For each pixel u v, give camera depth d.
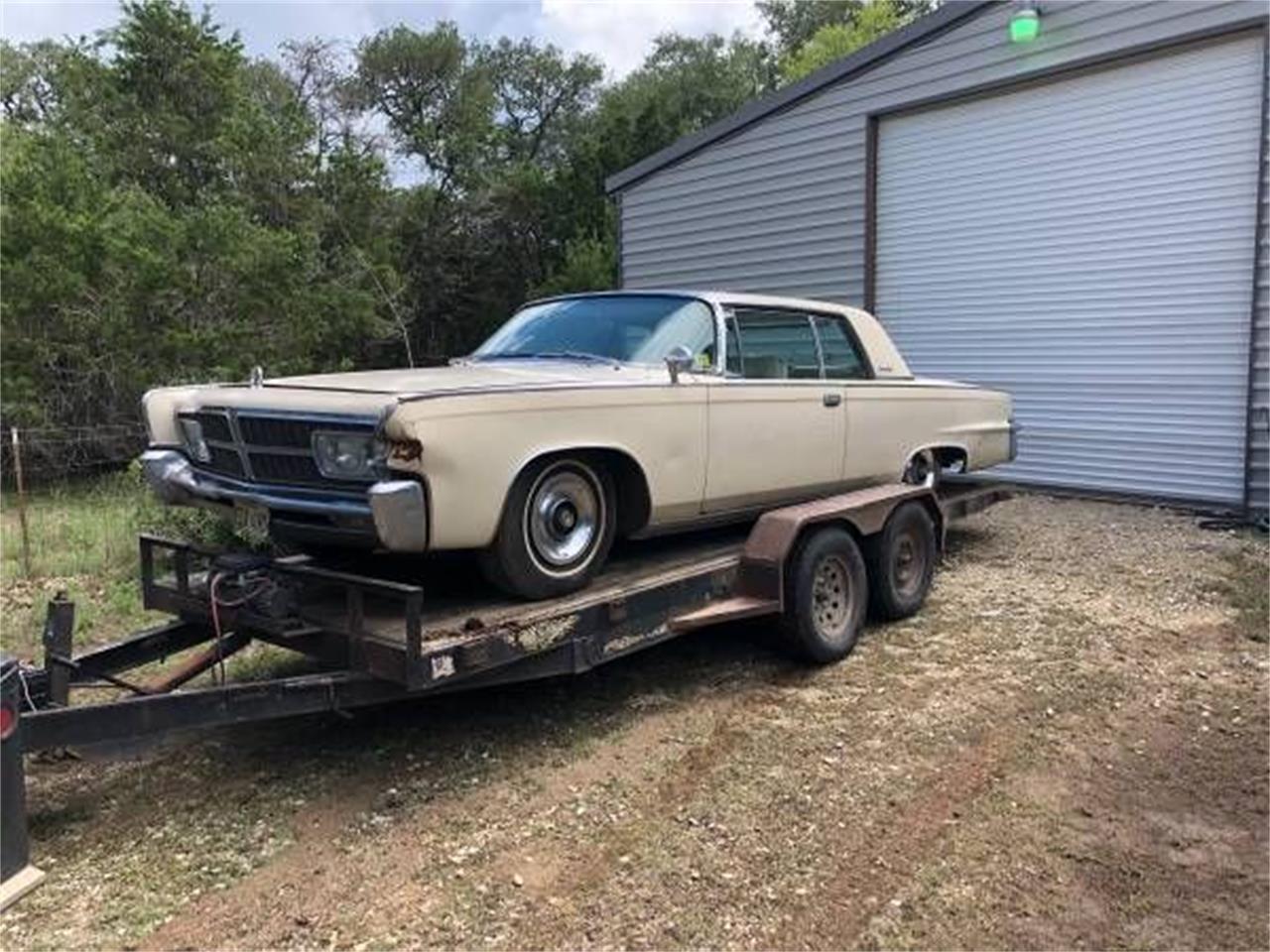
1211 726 4.48
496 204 28.94
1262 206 8.84
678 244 14.41
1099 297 10.11
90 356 14.56
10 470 13.56
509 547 4.04
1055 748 4.25
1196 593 6.55
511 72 36.88
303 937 2.99
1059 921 3.07
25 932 3.04
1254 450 9.07
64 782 4.04
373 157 23.33
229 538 6.48
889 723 4.50
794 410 5.44
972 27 10.74
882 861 3.39
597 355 5.15
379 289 22.16
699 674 5.13
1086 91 10.00
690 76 38.56
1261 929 3.03
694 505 4.91
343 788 3.93
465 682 3.79
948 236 11.29
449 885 3.25
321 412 3.82
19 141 15.30
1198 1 9.05
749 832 3.57
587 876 3.30
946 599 6.47
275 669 5.15
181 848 3.51
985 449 7.37
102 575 7.40
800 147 12.66
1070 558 7.59
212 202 17.84
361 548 4.38
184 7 19.39
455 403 3.75
